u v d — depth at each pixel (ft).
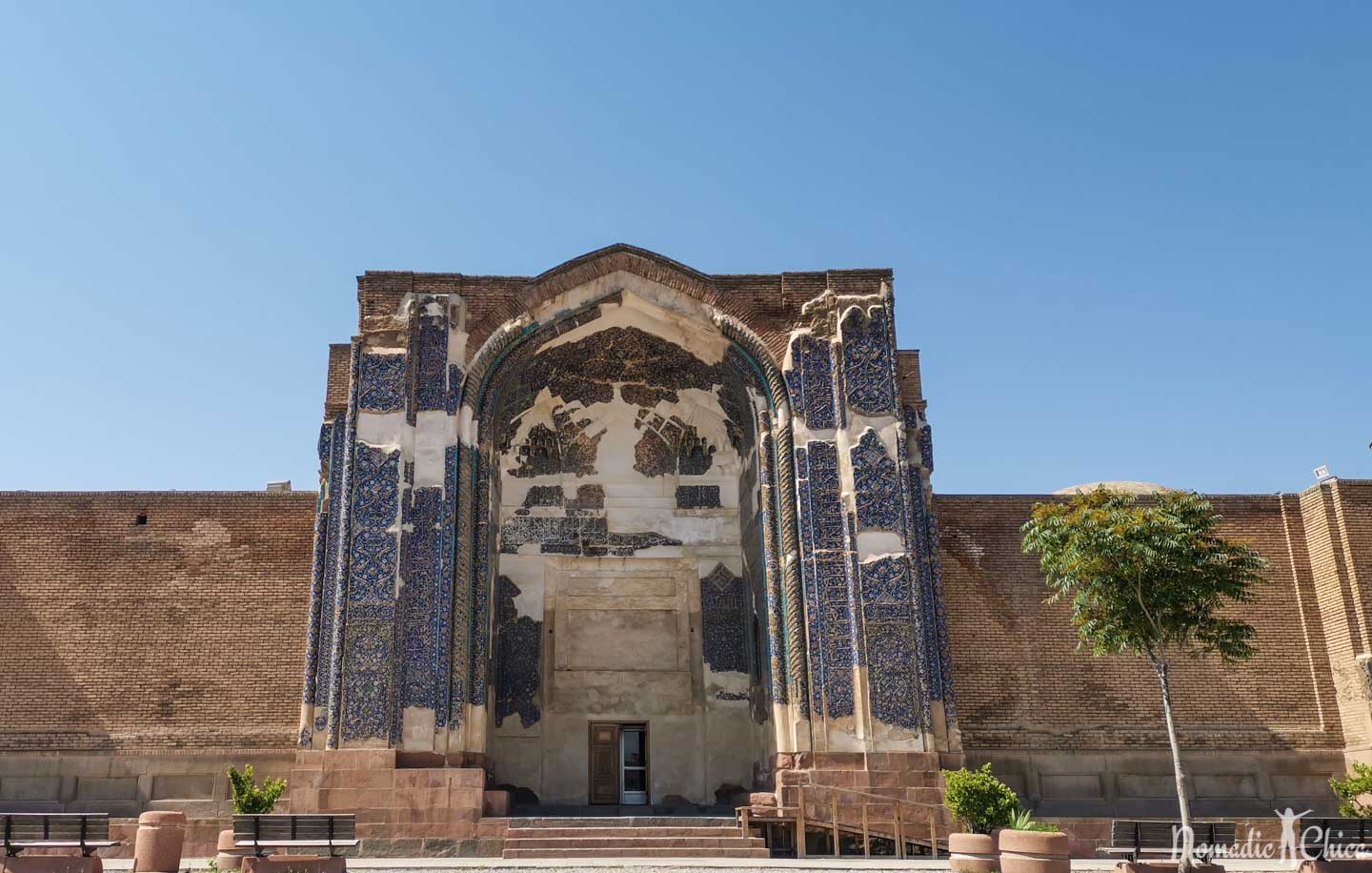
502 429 72.74
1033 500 73.92
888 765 59.93
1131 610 50.72
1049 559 53.26
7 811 63.98
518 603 71.87
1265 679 70.49
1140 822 43.34
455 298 67.10
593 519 74.02
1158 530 50.31
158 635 68.18
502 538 72.90
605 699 70.90
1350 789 62.64
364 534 61.77
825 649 62.18
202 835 55.83
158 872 40.86
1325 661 70.85
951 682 62.75
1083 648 70.69
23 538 69.67
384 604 60.59
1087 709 69.36
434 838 56.08
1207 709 69.62
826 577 63.36
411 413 64.28
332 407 66.23
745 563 72.90
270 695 67.26
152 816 41.60
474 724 61.72
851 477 64.75
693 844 55.31
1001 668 70.08
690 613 72.90
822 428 66.18
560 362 72.18
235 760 65.62
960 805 53.88
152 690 67.05
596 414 75.92
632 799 69.36
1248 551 51.96
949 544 72.64
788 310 68.85
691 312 68.64
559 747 69.77
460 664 61.21
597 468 75.31
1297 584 72.49
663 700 71.10
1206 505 52.19
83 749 65.46
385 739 58.44
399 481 62.69
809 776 59.57
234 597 69.21
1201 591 49.60
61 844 39.83
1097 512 51.16
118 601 68.74
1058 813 67.00
